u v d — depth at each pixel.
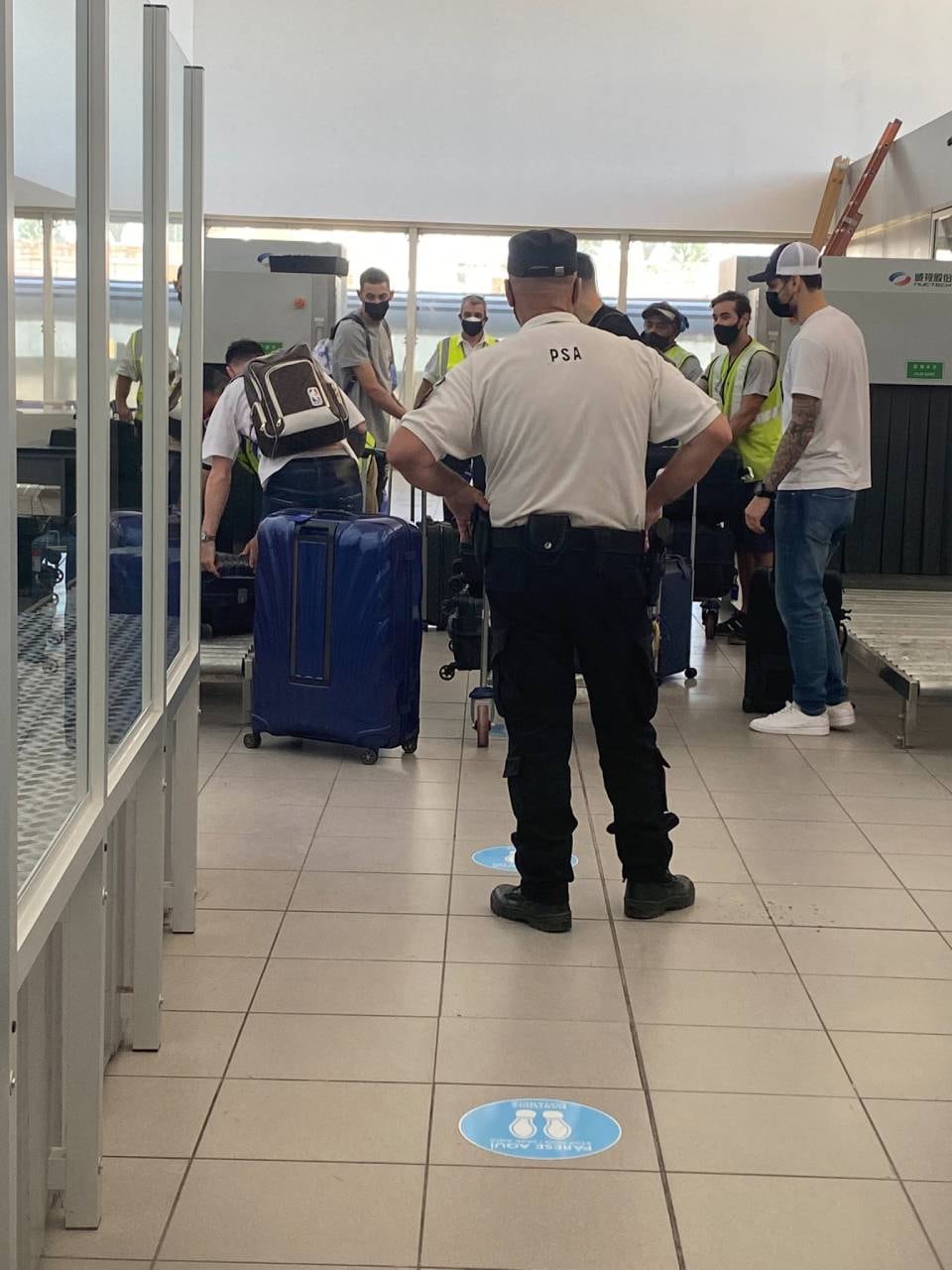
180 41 5.68
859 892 3.81
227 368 6.32
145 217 2.58
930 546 7.44
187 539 3.37
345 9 10.54
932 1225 2.28
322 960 3.30
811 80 10.59
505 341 3.45
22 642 1.62
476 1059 2.82
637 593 3.40
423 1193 2.34
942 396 7.33
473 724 5.52
